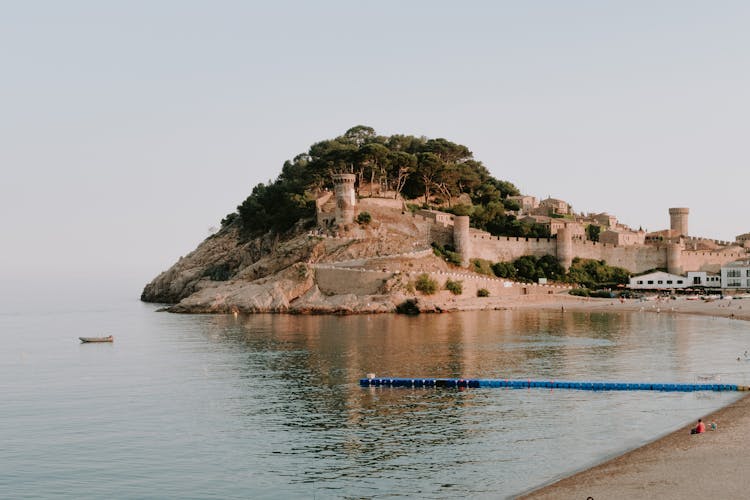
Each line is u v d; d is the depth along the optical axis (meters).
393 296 199.50
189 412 86.88
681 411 81.81
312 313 199.38
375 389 96.81
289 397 93.19
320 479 63.56
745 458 62.62
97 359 130.50
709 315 186.12
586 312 197.00
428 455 68.69
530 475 62.50
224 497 60.50
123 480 64.69
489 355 120.75
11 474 66.56
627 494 55.84
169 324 186.75
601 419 79.38
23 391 101.44
